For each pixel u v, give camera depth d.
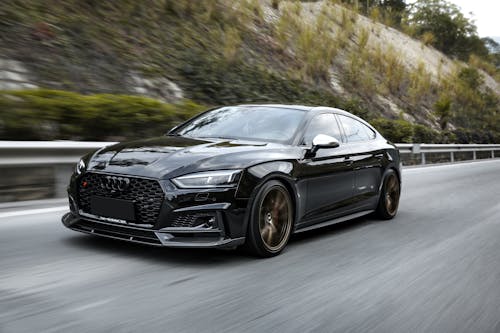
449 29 47.44
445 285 3.92
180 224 3.86
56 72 10.30
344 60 23.36
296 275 3.92
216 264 4.04
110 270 3.71
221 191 3.92
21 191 6.87
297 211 4.66
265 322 2.96
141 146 4.36
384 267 4.32
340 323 3.03
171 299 3.21
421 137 19.80
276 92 15.55
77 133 7.78
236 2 19.47
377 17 34.50
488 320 3.22
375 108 22.05
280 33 19.91
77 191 4.21
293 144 4.80
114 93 10.93
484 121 32.88
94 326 2.71
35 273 3.56
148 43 13.58
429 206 7.92
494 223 6.66
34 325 2.68
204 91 13.23
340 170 5.27
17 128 7.01
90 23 12.53
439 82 32.50
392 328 3.00
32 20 11.16
